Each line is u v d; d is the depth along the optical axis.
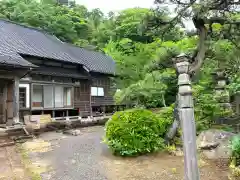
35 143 9.77
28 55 13.86
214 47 8.14
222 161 6.32
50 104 15.62
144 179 5.63
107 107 21.03
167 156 7.18
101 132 13.08
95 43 35.97
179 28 8.50
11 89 12.03
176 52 7.66
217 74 10.53
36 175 5.98
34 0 34.41
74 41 32.22
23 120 13.59
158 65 8.19
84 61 19.28
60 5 39.38
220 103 9.88
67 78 16.92
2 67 11.21
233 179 5.21
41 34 19.72
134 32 26.83
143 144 7.27
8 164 6.96
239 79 10.19
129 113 8.02
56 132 12.98
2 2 30.53
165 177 5.67
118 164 6.75
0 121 12.12
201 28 7.32
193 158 3.85
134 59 14.68
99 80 19.95
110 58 24.31
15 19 27.84
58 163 7.06
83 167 6.61
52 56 15.43
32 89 14.41
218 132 7.29
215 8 6.41
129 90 12.49
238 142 5.88
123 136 7.30
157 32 8.05
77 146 9.17
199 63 7.40
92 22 40.03
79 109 17.70
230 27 7.75
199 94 10.24
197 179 3.84
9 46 13.41
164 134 7.97
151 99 13.31
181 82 4.00
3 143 9.34
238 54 8.35
